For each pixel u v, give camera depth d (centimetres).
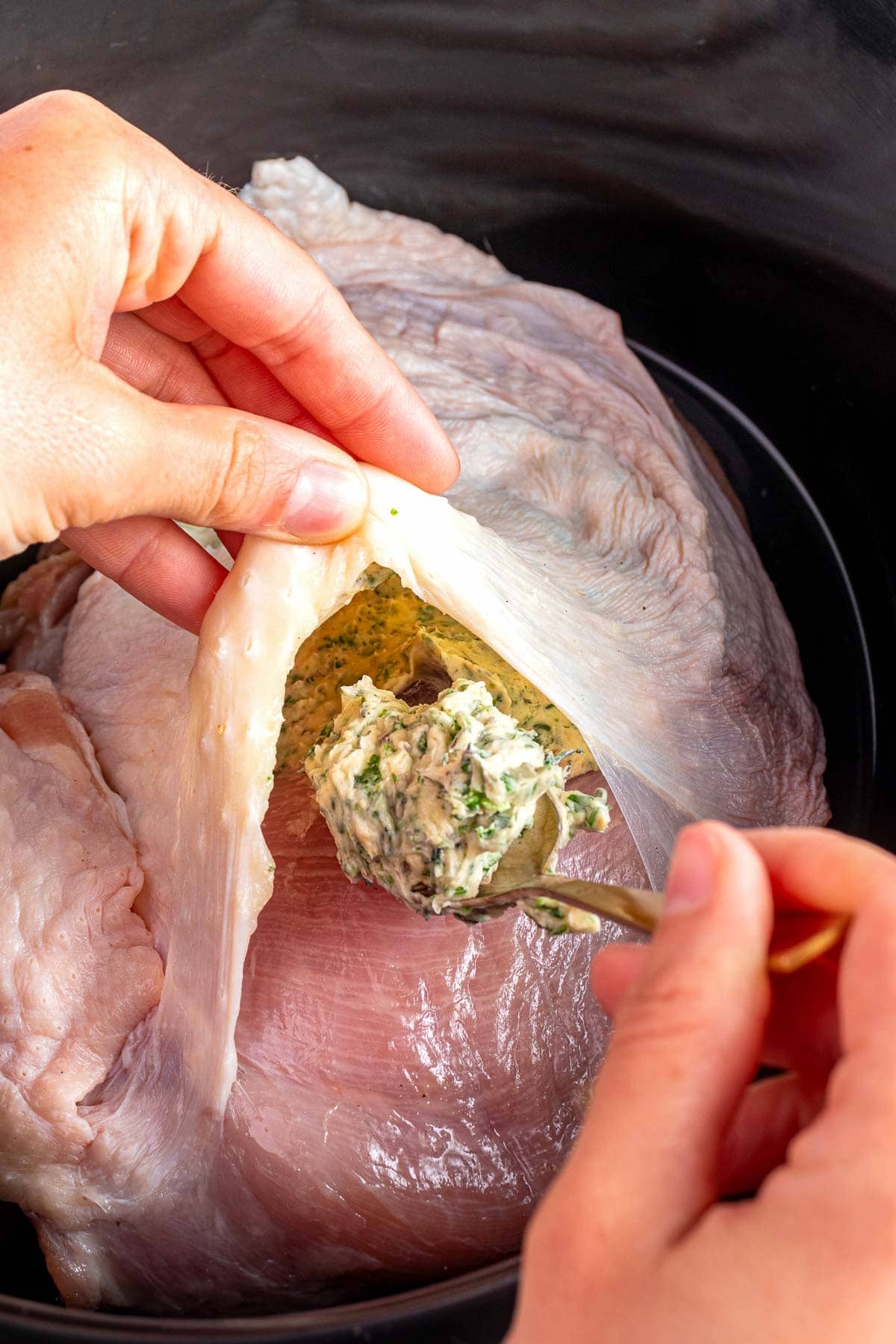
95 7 53
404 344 54
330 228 58
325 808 41
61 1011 42
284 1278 44
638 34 53
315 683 46
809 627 56
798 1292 30
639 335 60
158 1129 42
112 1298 44
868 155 51
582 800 39
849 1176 30
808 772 50
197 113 56
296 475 40
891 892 32
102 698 47
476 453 51
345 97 57
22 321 37
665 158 56
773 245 55
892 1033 31
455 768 38
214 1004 41
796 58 51
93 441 38
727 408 59
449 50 55
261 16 54
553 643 44
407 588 45
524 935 44
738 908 32
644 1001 32
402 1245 43
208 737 41
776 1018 35
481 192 59
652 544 50
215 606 41
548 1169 43
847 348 56
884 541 56
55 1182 42
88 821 44
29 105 40
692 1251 30
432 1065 43
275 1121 43
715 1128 31
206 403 46
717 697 48
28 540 39
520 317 56
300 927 44
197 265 42
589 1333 31
